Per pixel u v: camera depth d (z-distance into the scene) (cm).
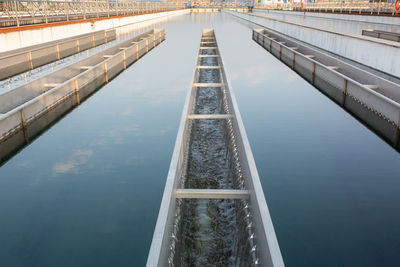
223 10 10631
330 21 3728
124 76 1966
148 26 5178
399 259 552
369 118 1177
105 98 1511
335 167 865
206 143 992
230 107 1037
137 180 812
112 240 606
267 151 969
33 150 980
